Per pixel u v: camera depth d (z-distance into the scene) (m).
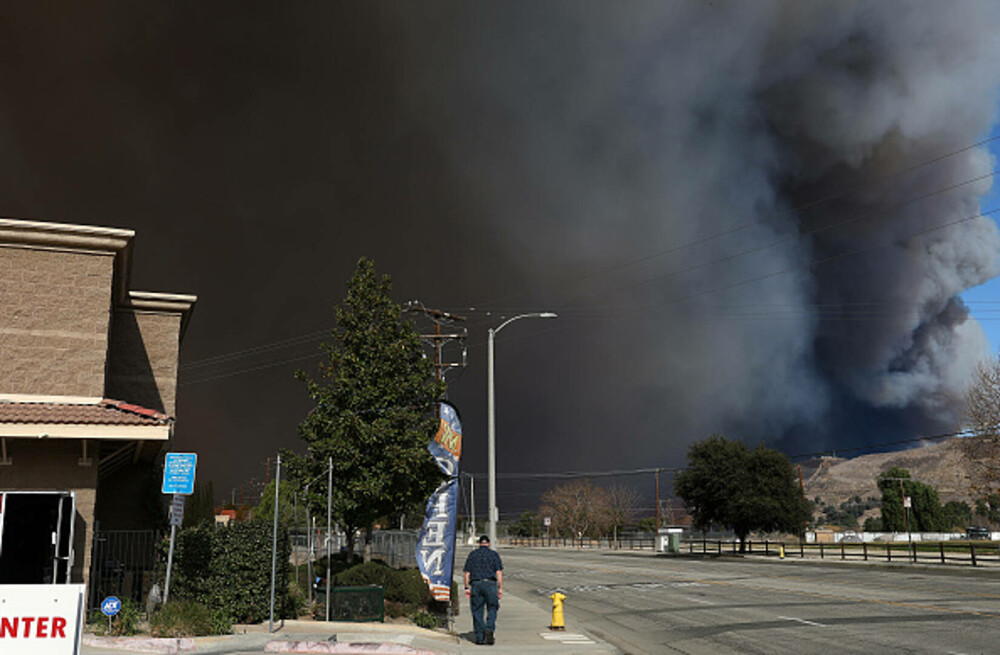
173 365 23.86
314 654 12.67
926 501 83.94
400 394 22.19
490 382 25.86
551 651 13.57
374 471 21.23
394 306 22.73
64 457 15.38
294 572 22.70
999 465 48.91
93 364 17.69
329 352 22.59
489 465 25.34
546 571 41.44
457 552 67.31
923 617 17.11
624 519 110.75
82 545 15.17
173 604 13.65
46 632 7.52
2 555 14.63
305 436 22.22
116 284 20.58
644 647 14.56
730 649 13.73
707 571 36.81
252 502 78.69
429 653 12.91
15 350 17.23
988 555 41.34
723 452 57.47
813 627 16.02
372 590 16.83
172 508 13.50
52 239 17.77
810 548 58.28
